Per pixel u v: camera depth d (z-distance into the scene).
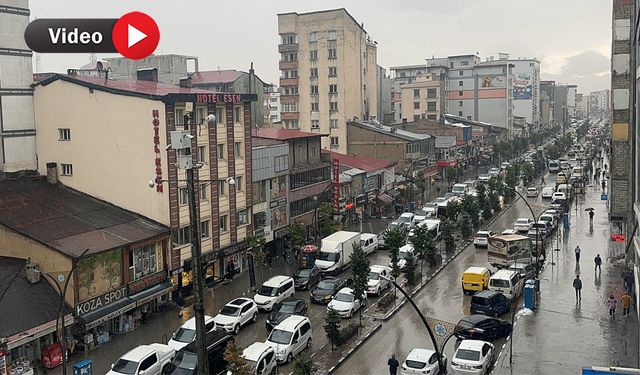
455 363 30.05
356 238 53.53
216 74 102.75
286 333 33.41
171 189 42.59
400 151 95.62
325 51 102.00
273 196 55.62
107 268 37.19
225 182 48.44
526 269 46.91
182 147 18.28
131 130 43.16
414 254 50.44
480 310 39.06
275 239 56.31
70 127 45.25
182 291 43.84
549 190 92.62
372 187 77.94
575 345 33.69
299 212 60.53
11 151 44.81
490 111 172.50
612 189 54.78
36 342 32.38
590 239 62.69
